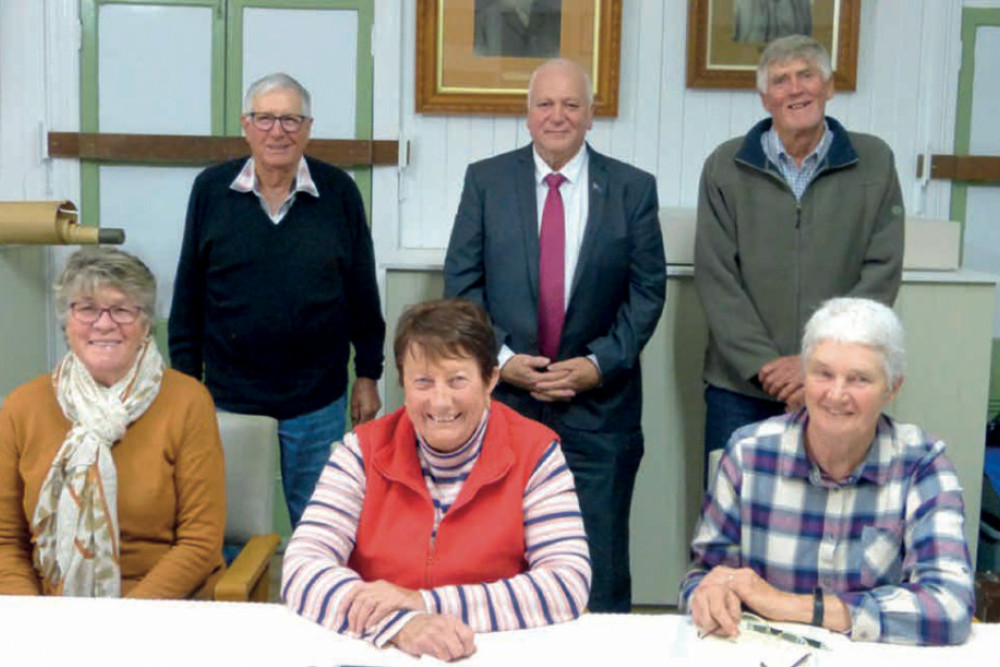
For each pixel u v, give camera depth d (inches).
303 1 130.1
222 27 130.2
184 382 77.4
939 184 135.0
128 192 133.4
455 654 54.5
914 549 61.5
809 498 64.3
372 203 134.5
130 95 131.0
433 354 61.1
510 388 99.0
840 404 60.1
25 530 76.0
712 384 105.0
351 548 64.9
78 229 118.0
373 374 110.9
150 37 130.3
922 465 63.0
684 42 132.2
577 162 100.0
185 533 75.2
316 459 106.5
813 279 98.4
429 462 64.0
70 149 131.0
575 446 100.0
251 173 102.4
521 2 130.3
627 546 103.7
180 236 134.6
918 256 114.0
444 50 131.2
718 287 101.0
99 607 60.4
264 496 82.5
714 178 101.7
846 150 98.5
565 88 96.2
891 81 133.0
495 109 131.9
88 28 129.8
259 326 102.3
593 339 99.6
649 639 57.7
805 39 96.9
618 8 129.6
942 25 132.0
